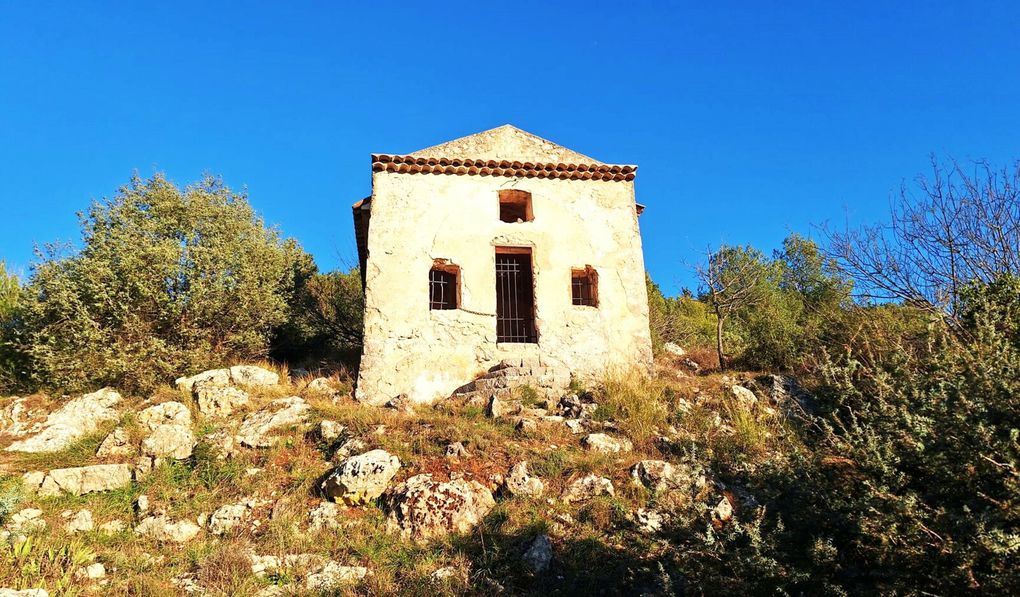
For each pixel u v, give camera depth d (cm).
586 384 1316
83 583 768
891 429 648
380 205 1448
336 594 762
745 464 882
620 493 934
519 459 1005
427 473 961
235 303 1582
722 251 1981
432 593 752
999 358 647
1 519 868
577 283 1557
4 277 1723
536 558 811
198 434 1122
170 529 895
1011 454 548
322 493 957
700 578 704
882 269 1407
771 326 1595
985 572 538
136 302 1460
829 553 618
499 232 1466
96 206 1595
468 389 1300
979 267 1296
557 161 1566
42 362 1377
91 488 991
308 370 1587
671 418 1173
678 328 2239
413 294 1396
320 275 2292
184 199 1706
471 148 1534
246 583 774
